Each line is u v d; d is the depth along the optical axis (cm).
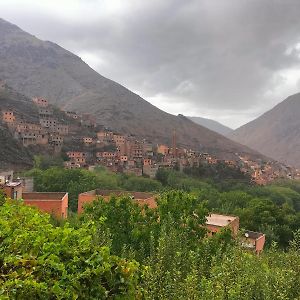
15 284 419
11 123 10950
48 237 491
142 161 12731
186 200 1812
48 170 7275
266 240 4838
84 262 468
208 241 1410
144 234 1641
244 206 6888
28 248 485
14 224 544
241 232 1416
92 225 564
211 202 7219
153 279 737
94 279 461
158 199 1909
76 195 6331
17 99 13912
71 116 15075
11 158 9519
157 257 974
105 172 9344
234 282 770
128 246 1566
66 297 426
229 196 7450
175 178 10588
